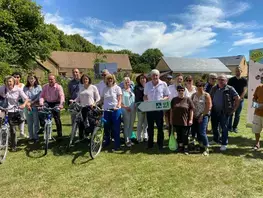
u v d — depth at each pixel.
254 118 5.36
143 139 6.23
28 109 5.43
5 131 4.81
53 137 6.12
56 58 46.84
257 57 6.50
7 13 19.84
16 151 5.33
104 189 3.65
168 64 42.12
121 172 4.23
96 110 5.11
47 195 3.50
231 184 3.75
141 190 3.61
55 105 5.75
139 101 5.89
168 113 5.63
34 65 24.12
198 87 5.11
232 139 6.26
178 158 4.87
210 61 45.62
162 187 3.68
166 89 5.39
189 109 5.07
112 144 5.84
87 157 4.96
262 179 3.91
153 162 4.67
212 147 5.59
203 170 4.27
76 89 6.04
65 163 4.65
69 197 3.44
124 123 5.73
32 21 22.20
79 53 49.53
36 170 4.34
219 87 5.39
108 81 5.30
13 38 20.27
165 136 6.62
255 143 5.86
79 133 5.63
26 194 3.53
